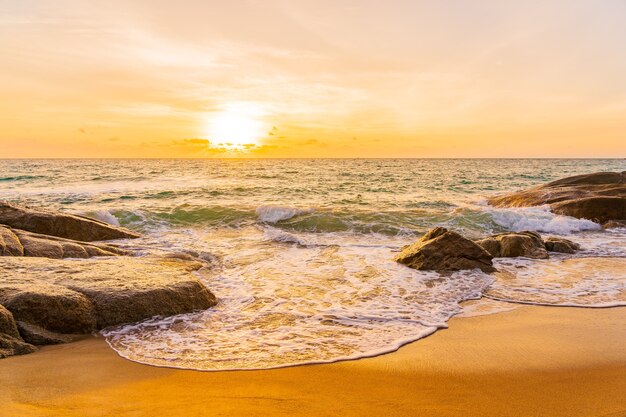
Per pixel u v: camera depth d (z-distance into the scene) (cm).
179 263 1191
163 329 760
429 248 1226
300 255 1408
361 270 1203
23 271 882
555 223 1905
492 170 8288
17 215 1464
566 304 905
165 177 5369
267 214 2095
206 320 809
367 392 509
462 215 2055
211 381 543
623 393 509
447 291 1000
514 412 460
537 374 565
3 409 450
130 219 2033
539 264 1280
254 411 453
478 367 589
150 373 571
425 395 502
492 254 1377
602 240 1677
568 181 2627
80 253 1160
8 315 670
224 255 1398
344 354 638
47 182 4447
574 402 486
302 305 900
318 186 3972
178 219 2062
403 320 802
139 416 438
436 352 646
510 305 903
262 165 11275
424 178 5406
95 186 3938
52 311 720
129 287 828
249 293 988
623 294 979
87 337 729
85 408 456
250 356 633
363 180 4950
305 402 479
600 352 643
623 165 12444
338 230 1892
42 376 554
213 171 7138
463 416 450
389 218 2033
